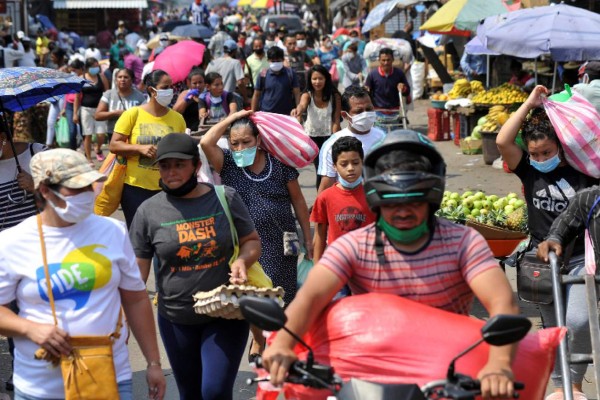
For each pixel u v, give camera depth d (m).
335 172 9.17
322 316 4.67
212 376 6.31
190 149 6.42
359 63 27.22
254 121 8.38
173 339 6.64
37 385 5.19
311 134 13.91
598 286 6.18
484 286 4.47
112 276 5.25
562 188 7.27
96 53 37.41
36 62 36.56
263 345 8.60
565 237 6.68
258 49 21.81
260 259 8.43
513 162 7.45
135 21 67.12
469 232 4.59
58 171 5.04
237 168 8.43
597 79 11.45
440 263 4.57
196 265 6.50
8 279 5.18
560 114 7.14
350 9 56.53
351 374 4.47
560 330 4.80
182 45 18.25
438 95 23.84
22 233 5.20
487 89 23.73
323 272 4.59
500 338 4.03
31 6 62.34
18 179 7.81
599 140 7.07
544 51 16.22
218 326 6.44
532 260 7.23
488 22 18.38
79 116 20.48
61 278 5.14
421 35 32.81
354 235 4.66
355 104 9.44
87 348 5.16
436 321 4.50
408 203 4.35
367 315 4.52
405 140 4.45
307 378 4.30
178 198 6.55
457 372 4.34
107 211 9.93
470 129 21.95
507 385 4.12
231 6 93.44
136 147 9.69
